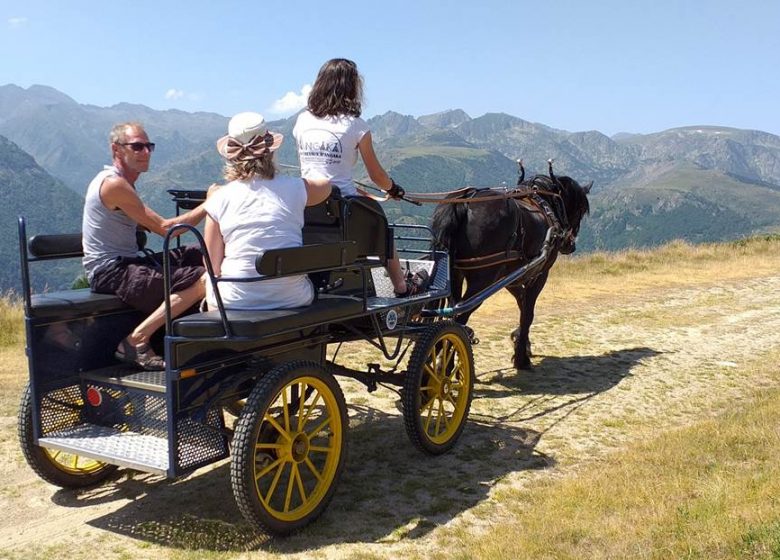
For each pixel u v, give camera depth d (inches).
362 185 239.6
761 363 387.9
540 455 250.1
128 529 189.8
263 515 177.9
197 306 202.1
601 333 457.7
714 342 438.6
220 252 188.7
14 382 325.1
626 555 164.7
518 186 344.2
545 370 366.0
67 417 194.5
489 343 421.1
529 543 173.9
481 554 172.7
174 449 169.0
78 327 194.2
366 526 193.3
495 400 313.7
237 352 184.7
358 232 218.1
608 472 222.8
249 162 184.2
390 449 250.7
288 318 179.8
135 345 193.0
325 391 194.4
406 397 228.5
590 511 193.3
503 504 209.2
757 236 1114.1
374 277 270.5
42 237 196.5
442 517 199.8
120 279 194.5
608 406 309.9
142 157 194.4
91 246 200.5
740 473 216.4
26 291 181.8
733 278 716.0
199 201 230.4
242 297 184.7
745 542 164.4
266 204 184.2
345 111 223.0
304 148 226.2
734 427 262.5
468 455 247.3
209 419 180.7
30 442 195.8
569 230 367.9
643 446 248.8
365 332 232.2
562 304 557.3
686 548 164.7
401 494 214.4
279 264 171.6
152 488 215.5
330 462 197.5
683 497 199.0
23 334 427.5
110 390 189.3
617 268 767.1
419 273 258.4
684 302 577.6
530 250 328.8
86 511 200.1
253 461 173.3
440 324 240.8
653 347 422.9
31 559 173.3
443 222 297.0
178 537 185.5
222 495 210.8
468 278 307.3
